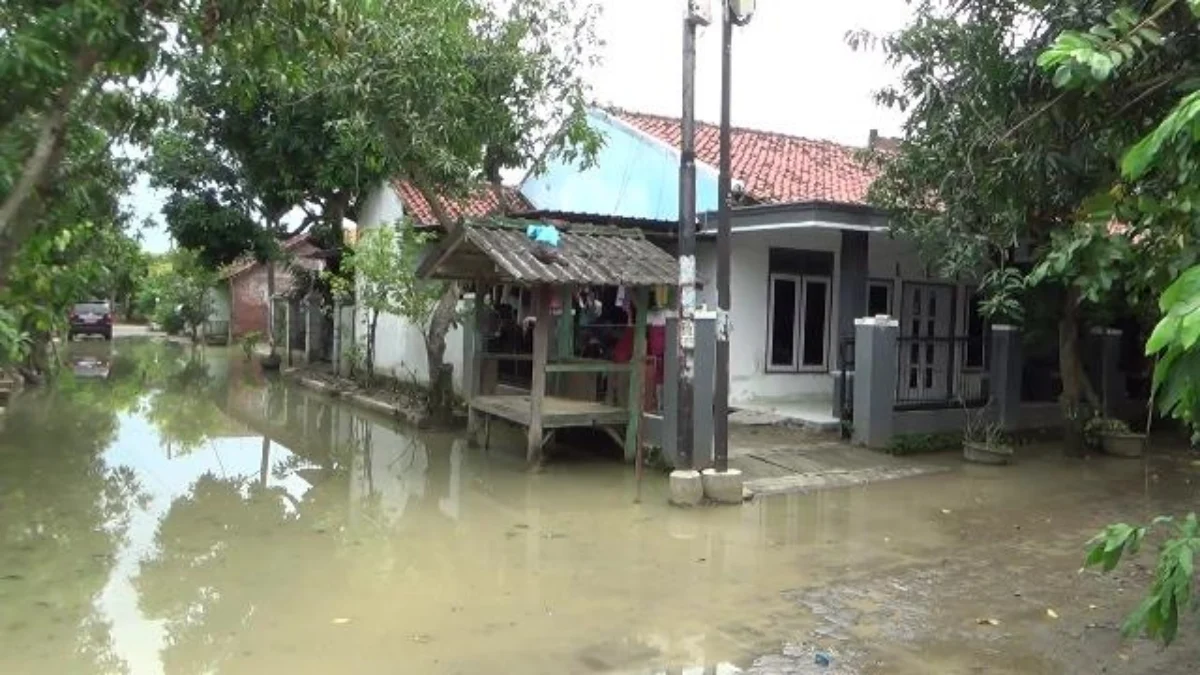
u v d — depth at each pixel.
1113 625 5.45
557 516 8.10
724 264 8.49
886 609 5.71
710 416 9.38
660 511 8.29
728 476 8.55
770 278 14.07
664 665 4.80
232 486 9.32
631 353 11.09
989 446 10.58
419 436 12.61
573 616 5.53
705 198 13.43
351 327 18.86
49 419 13.51
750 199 13.08
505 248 9.30
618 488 9.23
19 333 4.18
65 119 3.47
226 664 4.75
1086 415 11.56
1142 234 4.43
